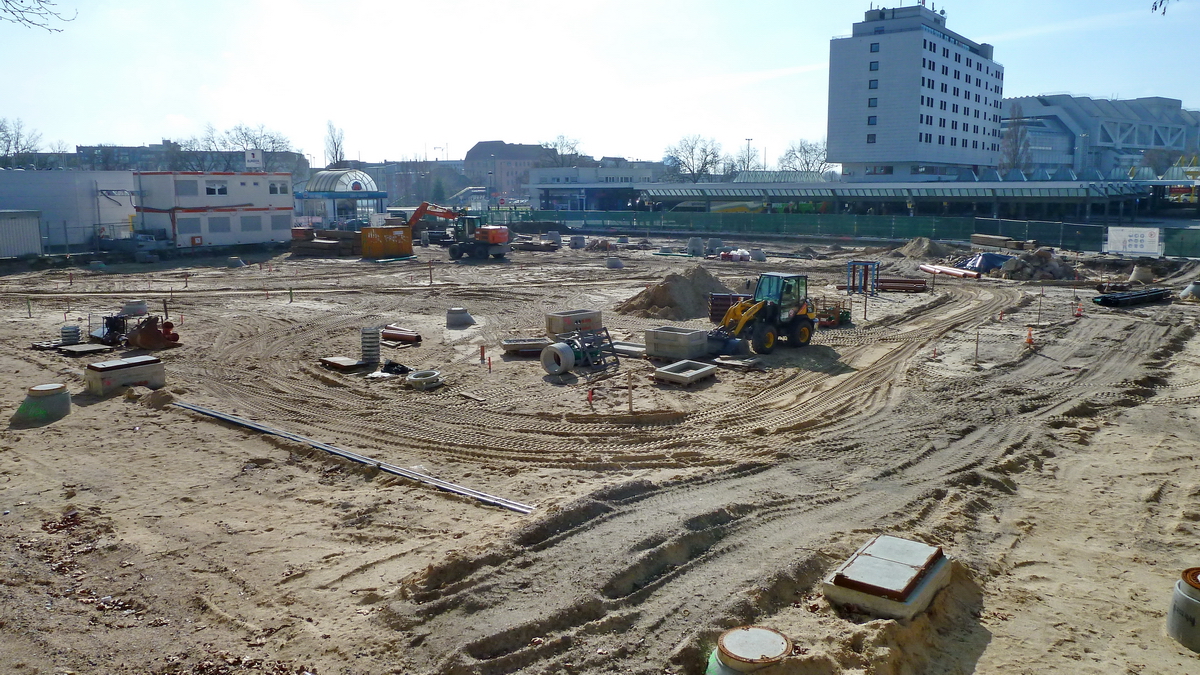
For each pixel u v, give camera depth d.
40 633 9.00
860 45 93.88
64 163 122.56
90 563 10.91
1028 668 8.61
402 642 8.70
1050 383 21.25
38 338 28.06
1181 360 23.86
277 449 16.22
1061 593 10.30
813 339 27.52
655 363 23.78
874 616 9.22
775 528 11.95
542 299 37.53
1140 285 39.44
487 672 8.14
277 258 57.50
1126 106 151.00
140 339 26.31
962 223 64.31
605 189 116.31
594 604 9.38
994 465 14.95
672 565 10.61
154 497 13.54
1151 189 86.38
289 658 8.52
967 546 11.61
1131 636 9.28
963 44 102.44
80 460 15.44
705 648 8.55
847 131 96.31
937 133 96.88
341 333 29.19
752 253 56.84
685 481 13.90
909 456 15.55
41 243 51.12
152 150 157.50
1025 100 138.88
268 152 141.38
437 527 12.21
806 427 17.66
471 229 57.09
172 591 10.09
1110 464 15.20
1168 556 11.38
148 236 57.78
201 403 19.72
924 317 32.25
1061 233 58.19
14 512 12.80
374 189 94.12
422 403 19.75
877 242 67.56
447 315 30.62
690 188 98.25
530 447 16.47
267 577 10.47
